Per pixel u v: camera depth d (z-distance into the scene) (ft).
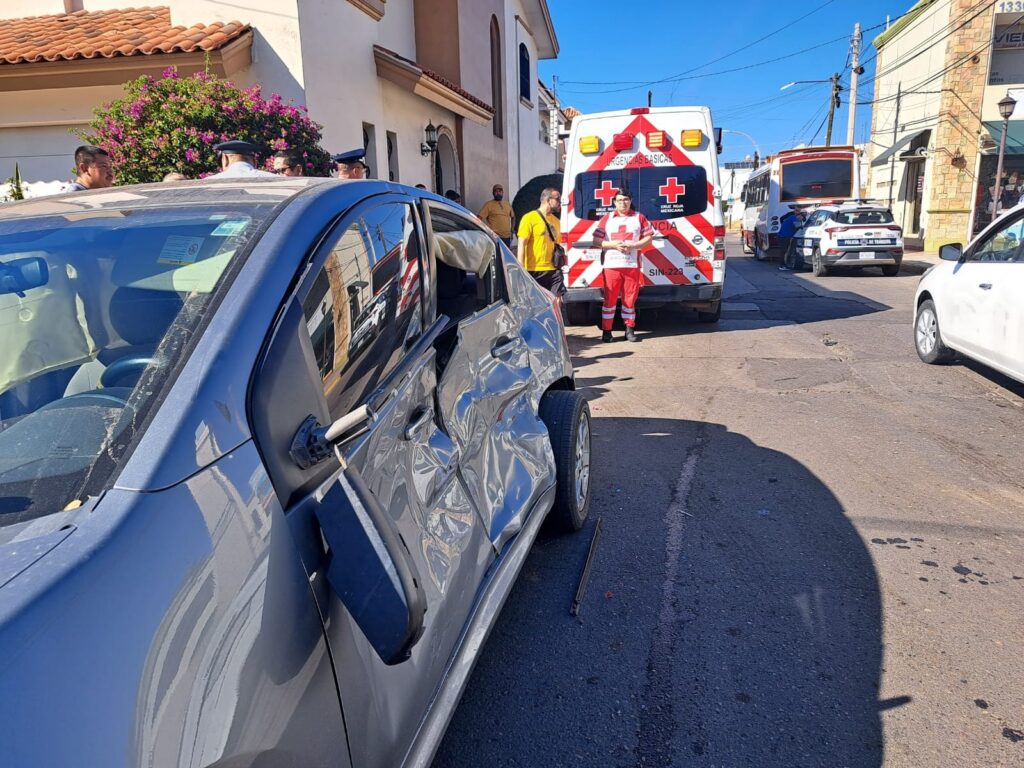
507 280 11.61
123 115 23.25
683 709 8.58
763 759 7.80
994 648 9.49
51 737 3.18
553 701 8.78
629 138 30.01
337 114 31.65
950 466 15.70
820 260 55.26
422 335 7.75
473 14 49.90
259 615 4.21
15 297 5.90
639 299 31.09
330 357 5.87
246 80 28.55
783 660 9.39
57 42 28.32
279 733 4.15
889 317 34.53
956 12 70.74
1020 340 18.60
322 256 5.98
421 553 6.36
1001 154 59.36
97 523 3.91
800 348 28.02
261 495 4.52
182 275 5.57
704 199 29.94
